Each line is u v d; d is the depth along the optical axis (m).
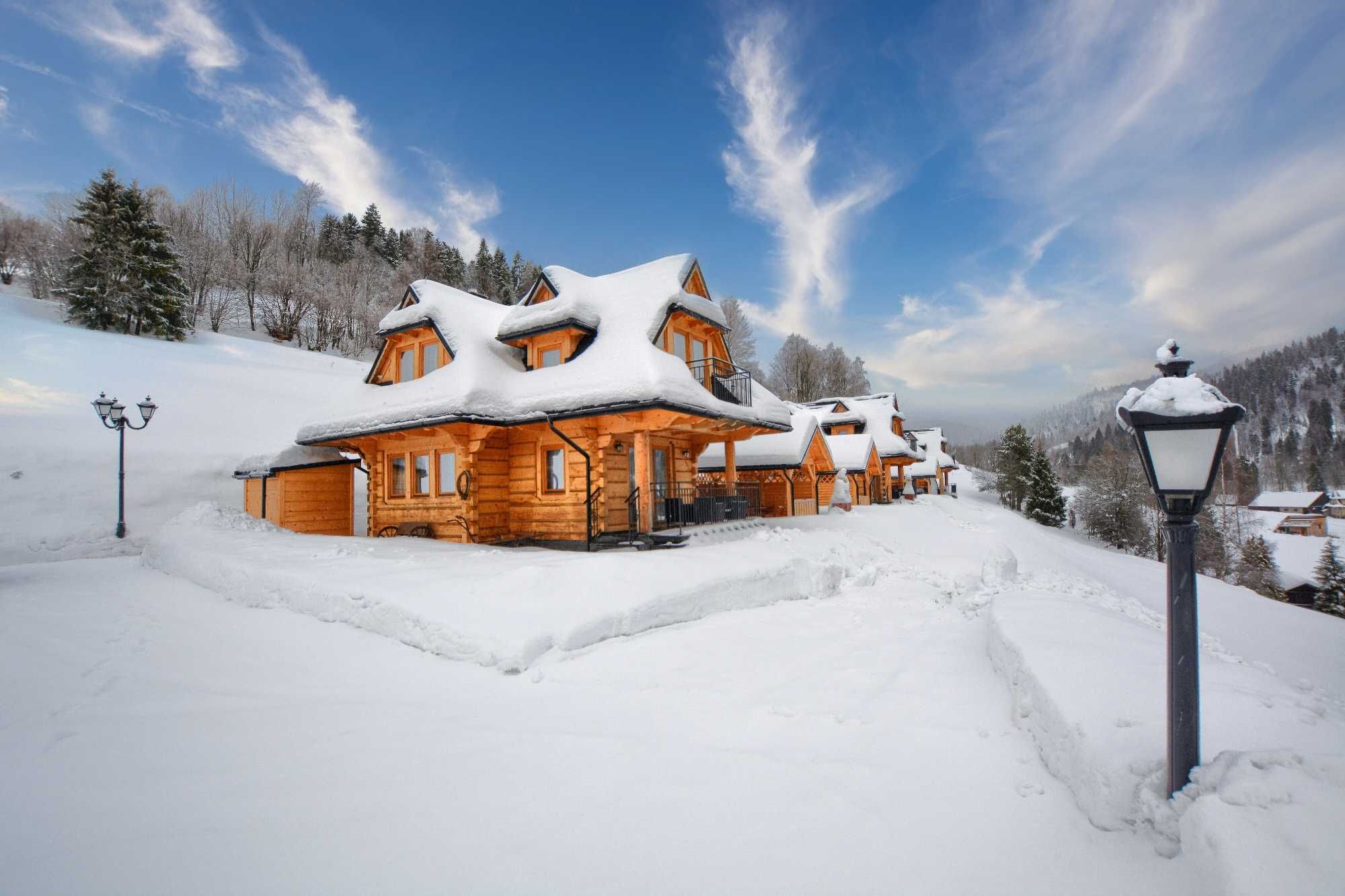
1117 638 5.32
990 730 4.55
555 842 3.21
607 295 15.57
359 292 62.44
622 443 14.42
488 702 5.44
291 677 6.14
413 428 13.49
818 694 5.43
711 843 3.17
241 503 20.23
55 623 7.90
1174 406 2.90
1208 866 2.46
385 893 2.81
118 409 16.36
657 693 5.55
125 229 38.88
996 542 21.42
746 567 9.45
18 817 3.54
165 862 3.09
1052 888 2.74
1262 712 3.61
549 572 7.94
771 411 17.12
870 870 2.92
